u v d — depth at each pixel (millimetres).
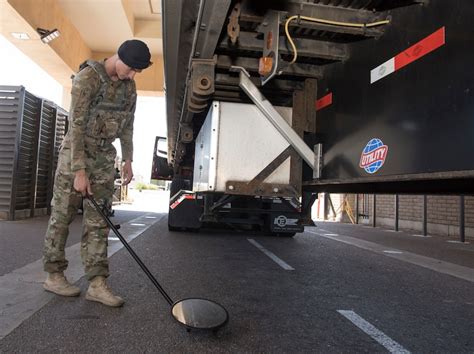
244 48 3635
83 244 3191
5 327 2648
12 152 9023
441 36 2139
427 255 6785
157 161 12695
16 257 4824
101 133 3148
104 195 3244
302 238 8492
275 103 4520
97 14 13789
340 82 3416
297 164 4340
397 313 3393
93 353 2320
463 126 1961
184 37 3477
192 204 8242
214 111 4316
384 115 2688
